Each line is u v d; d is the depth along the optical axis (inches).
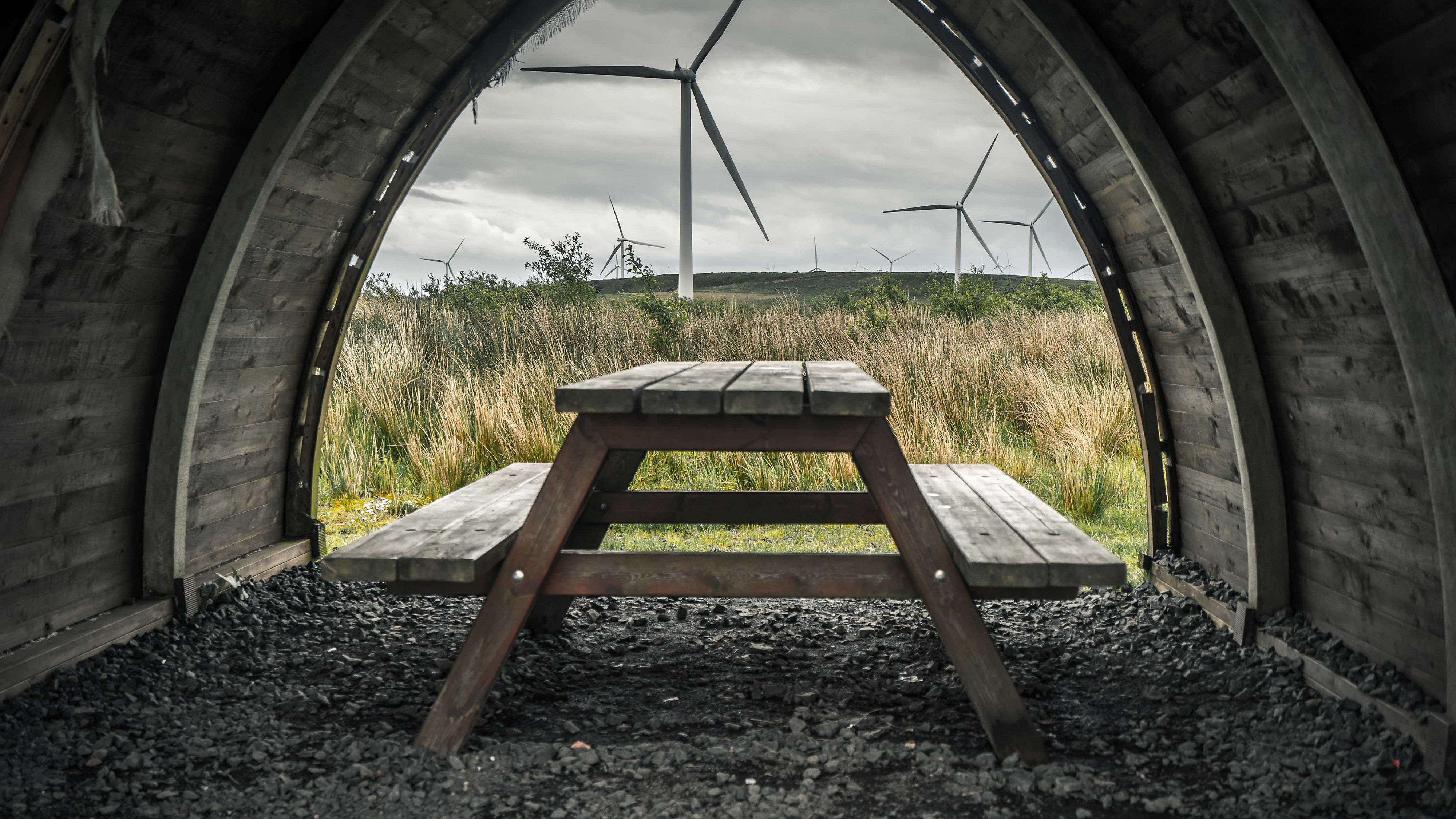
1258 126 106.1
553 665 128.3
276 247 147.4
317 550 179.2
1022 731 96.3
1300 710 106.4
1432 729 90.0
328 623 146.6
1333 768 93.4
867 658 131.5
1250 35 99.0
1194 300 135.6
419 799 89.1
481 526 106.8
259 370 158.2
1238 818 85.0
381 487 250.1
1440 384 85.6
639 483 241.8
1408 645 102.7
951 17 152.9
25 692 110.5
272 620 145.5
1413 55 83.0
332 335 173.8
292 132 125.1
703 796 89.2
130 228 119.3
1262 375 125.2
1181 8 106.4
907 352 355.9
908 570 98.7
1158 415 162.1
